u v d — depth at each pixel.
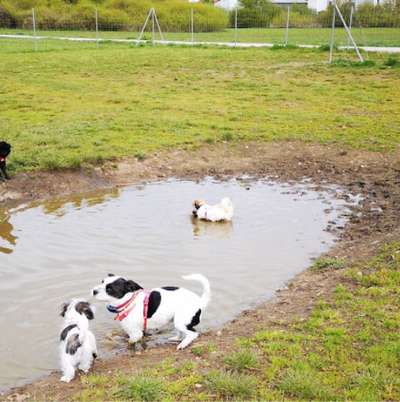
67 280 8.15
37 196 12.07
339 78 25.30
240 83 24.20
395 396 5.30
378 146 15.83
